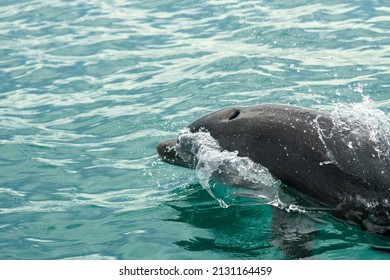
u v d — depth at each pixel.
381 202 26.75
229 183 30.20
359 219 27.14
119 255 26.97
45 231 28.81
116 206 30.39
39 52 46.78
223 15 50.09
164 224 28.92
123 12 52.53
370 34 44.66
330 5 49.94
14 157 34.50
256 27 47.31
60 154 34.72
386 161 27.12
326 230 27.23
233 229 28.27
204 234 28.02
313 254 25.89
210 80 40.69
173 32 48.12
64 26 50.72
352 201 27.31
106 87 41.38
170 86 40.59
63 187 31.98
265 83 39.56
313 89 38.28
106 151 34.78
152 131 36.16
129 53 45.53
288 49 43.69
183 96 39.31
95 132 36.56
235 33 46.78
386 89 37.53
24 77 43.44
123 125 36.97
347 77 39.34
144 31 48.69
